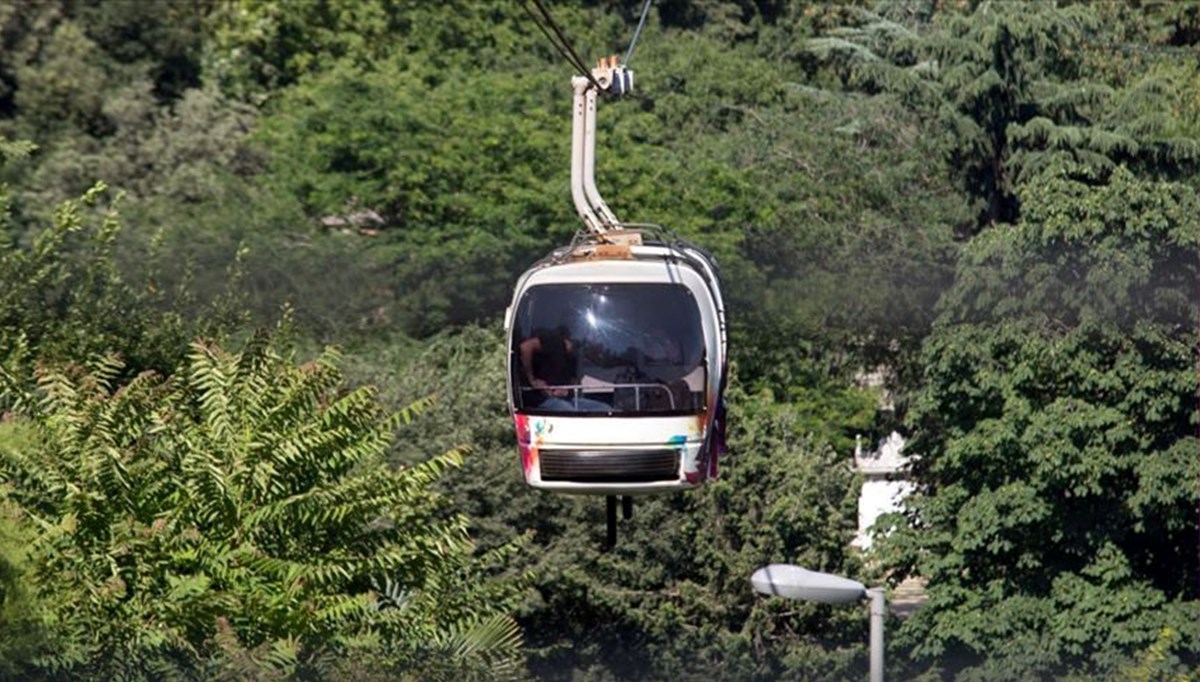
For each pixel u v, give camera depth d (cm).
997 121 15200
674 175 14075
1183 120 15338
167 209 13162
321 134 13862
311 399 7112
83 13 15538
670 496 10569
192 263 11481
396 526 7175
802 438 11725
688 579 10675
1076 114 15250
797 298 13388
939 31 15475
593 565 10456
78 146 14338
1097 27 15850
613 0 18588
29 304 9475
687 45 17288
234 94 15700
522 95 14562
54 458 6662
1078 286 10575
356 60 16312
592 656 10444
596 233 7100
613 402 6738
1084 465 10200
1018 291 10656
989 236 10838
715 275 7112
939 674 10706
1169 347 10344
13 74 14812
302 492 7038
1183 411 10394
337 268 12888
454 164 13600
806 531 10706
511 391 6869
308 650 6581
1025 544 10525
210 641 6456
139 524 6644
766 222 13975
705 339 6769
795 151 14775
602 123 14625
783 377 13412
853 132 15025
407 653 6906
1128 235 10562
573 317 6775
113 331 9650
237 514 6806
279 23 16450
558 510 10412
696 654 10519
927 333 13488
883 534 11156
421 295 13038
